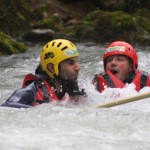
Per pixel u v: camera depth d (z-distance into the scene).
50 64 14.98
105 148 9.57
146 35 35.47
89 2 46.00
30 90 14.19
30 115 12.01
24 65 25.06
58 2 45.31
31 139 9.99
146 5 44.59
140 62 25.11
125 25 35.66
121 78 16.45
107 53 16.66
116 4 44.22
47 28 39.28
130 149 9.55
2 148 9.44
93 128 10.86
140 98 14.00
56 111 12.44
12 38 34.00
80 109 12.77
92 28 36.78
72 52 14.94
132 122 11.40
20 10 39.41
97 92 15.47
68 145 9.67
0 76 21.94
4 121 11.44
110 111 12.54
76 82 14.91
